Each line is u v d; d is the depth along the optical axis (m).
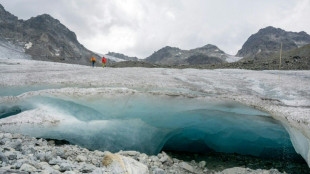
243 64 51.16
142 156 9.43
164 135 11.36
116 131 10.68
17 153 6.80
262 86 15.73
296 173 9.03
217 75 21.89
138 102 11.58
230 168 9.02
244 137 11.59
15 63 31.86
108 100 11.42
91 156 8.42
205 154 11.62
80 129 10.23
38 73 17.86
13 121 9.46
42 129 9.66
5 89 13.26
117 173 6.42
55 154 7.76
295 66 43.28
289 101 11.41
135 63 84.75
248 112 11.05
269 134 10.99
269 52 182.62
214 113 11.57
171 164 9.35
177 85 14.46
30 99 11.37
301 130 8.34
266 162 10.40
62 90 11.75
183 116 11.59
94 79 15.17
